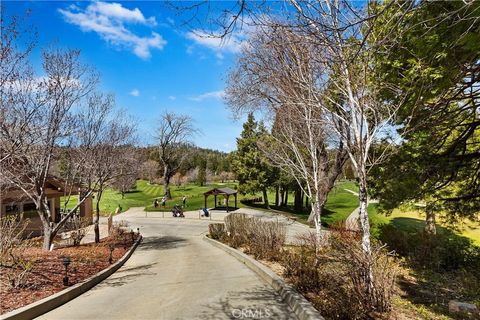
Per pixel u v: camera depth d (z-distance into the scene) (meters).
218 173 107.88
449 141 11.74
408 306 6.98
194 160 102.31
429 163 10.86
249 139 43.25
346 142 6.91
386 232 14.52
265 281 8.91
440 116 9.62
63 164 18.20
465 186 11.98
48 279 8.94
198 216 40.12
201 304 6.93
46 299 7.13
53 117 13.75
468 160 10.97
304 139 11.75
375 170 11.73
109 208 51.19
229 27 3.65
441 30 6.05
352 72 6.29
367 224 6.23
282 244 12.56
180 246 19.89
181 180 88.31
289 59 7.18
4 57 9.99
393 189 11.25
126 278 10.61
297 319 5.84
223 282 9.08
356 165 6.46
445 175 11.12
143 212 45.91
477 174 11.48
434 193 11.60
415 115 8.63
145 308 6.84
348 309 5.45
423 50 6.66
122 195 63.44
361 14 5.04
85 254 13.90
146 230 30.83
